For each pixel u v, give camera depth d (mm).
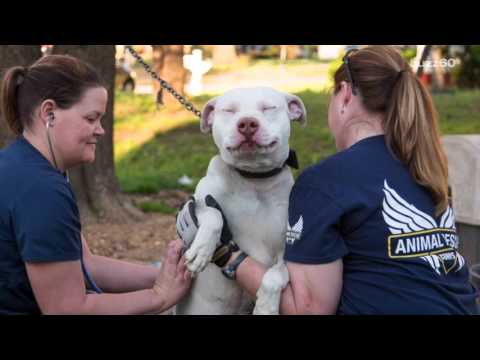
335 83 2271
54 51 5727
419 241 2012
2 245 2000
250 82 16453
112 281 2615
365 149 2082
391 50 2234
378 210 1990
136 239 5664
